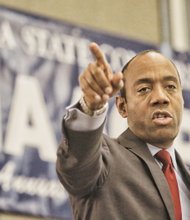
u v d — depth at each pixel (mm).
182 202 1970
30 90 5074
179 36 6348
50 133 5074
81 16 5902
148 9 6289
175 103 2023
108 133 5246
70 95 5242
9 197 4781
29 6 5660
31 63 5145
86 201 1939
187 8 6613
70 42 5406
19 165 4875
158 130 2012
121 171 1946
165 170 2021
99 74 1724
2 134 4863
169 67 2068
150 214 1877
